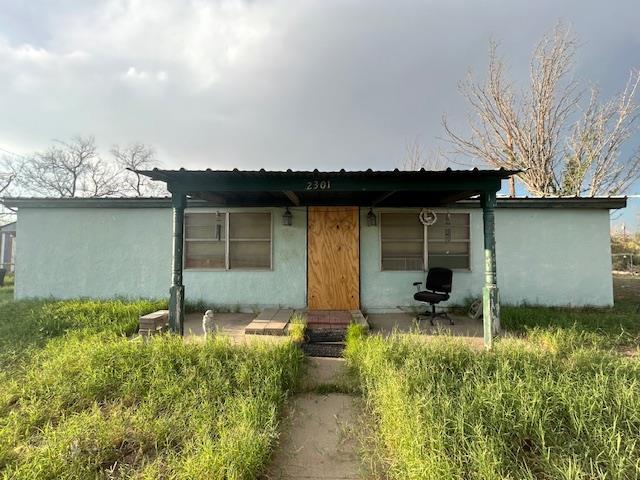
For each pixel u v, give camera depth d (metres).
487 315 4.66
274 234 7.52
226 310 7.41
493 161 14.21
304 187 4.89
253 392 3.01
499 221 7.37
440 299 6.09
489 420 2.32
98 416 2.64
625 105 12.07
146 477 1.97
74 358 3.68
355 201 7.12
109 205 7.51
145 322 5.12
